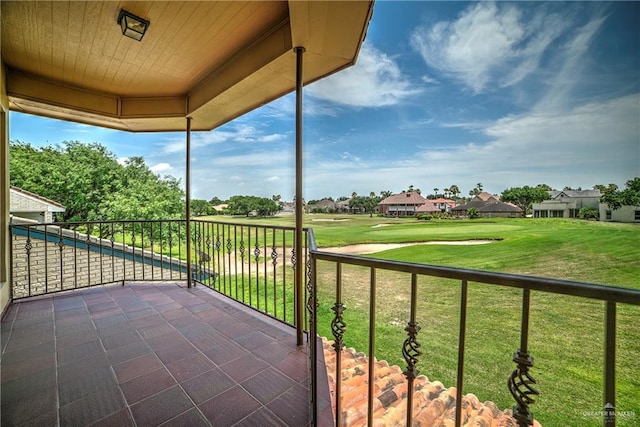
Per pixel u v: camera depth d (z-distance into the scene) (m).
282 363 1.94
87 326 2.50
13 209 7.70
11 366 1.87
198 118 3.66
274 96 2.94
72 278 5.75
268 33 2.29
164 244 11.16
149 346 2.15
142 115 3.53
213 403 1.54
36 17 2.05
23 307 2.94
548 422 1.75
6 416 1.41
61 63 2.73
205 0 1.92
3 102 2.67
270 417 1.44
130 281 3.90
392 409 1.85
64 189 11.97
